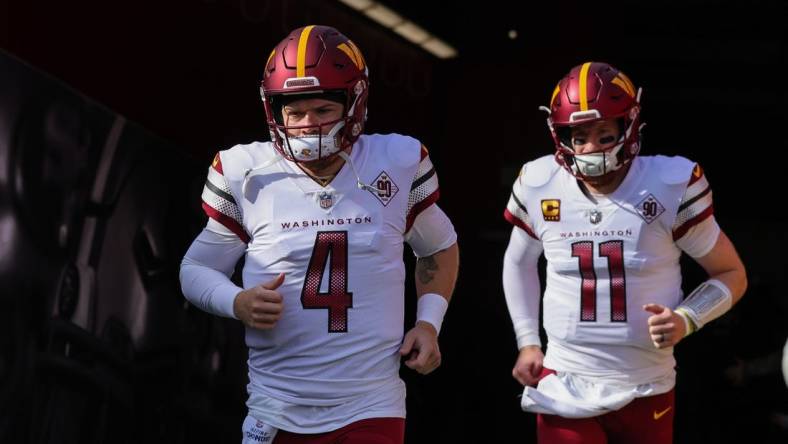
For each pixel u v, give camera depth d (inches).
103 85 779.4
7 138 461.7
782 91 1316.4
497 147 1202.0
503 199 1198.3
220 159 389.4
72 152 489.4
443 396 867.4
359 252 375.6
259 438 374.9
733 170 1358.3
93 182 500.4
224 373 581.3
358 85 370.6
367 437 367.2
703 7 1238.3
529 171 478.9
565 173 468.8
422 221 397.7
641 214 452.1
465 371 913.5
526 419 856.9
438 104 1208.8
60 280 482.3
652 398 462.0
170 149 548.1
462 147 1210.6
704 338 790.5
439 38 1135.0
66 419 485.7
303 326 372.5
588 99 436.1
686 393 786.8
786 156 1343.5
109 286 509.0
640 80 1318.9
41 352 473.1
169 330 545.6
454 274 412.2
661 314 433.1
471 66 1203.2
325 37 372.2
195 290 388.5
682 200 450.0
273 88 367.6
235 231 390.0
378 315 376.5
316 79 361.1
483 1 1168.2
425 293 406.3
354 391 371.2
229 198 386.9
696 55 1295.5
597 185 456.8
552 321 470.6
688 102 1344.7
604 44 1211.2
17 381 462.9
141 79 815.7
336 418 370.3
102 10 773.3
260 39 944.3
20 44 709.3
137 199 525.7
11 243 462.0
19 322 463.5
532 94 1192.8
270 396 376.2
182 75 858.1
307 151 364.2
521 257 502.3
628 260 453.1
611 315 455.8
